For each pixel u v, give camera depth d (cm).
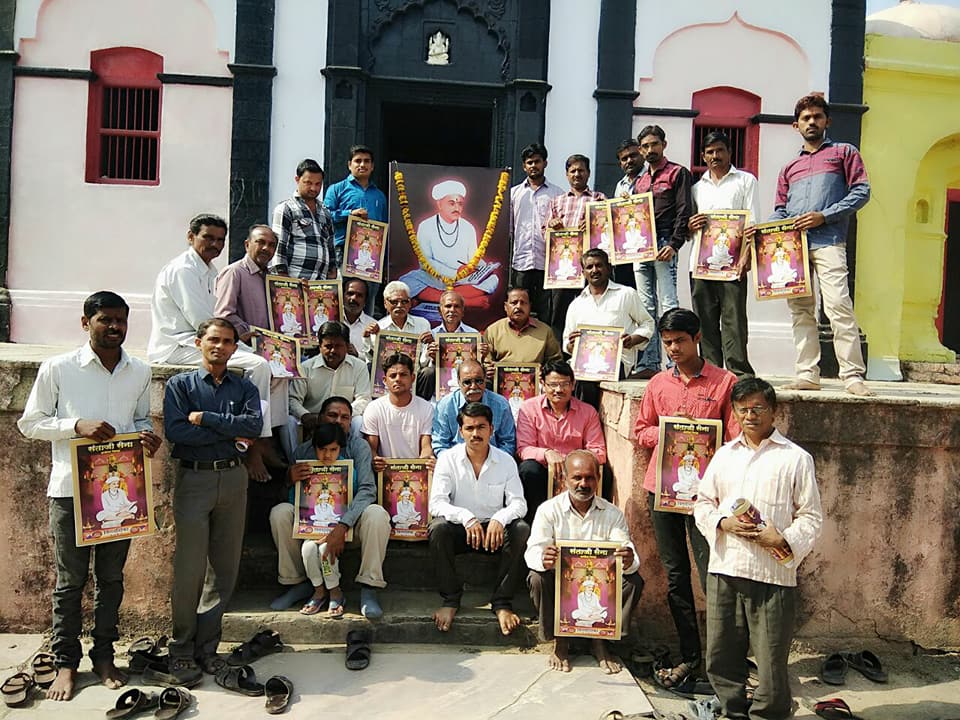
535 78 767
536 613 450
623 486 456
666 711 379
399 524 455
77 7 746
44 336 746
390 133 1118
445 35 773
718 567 357
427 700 372
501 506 454
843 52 792
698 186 545
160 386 441
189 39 751
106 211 752
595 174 780
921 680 429
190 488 385
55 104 748
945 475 456
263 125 753
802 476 349
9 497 446
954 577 458
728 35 789
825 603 454
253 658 407
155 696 370
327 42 757
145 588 446
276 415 478
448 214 684
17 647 431
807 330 511
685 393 411
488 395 499
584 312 543
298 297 509
